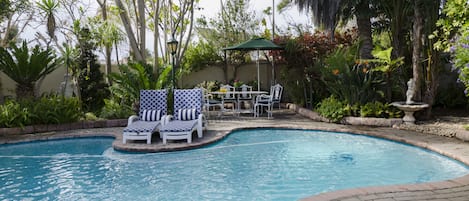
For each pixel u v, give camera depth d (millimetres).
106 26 13273
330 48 13164
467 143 7180
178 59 14703
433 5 9391
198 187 5301
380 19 12797
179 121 8695
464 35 6707
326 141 8414
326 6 11906
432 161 6410
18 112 9664
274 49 13219
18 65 11664
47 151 7875
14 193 5160
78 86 12547
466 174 5098
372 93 10570
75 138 9195
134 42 13211
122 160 6930
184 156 7172
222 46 18125
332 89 11398
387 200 3975
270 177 5746
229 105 15570
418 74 9734
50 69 12602
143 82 11352
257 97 12477
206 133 9133
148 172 6113
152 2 16266
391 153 7098
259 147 7910
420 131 8617
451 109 11984
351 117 10219
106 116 11086
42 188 5363
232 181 5566
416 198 4027
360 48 11719
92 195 5035
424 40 9914
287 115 12805
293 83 14359
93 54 13766
